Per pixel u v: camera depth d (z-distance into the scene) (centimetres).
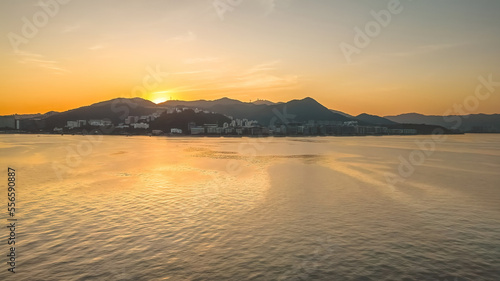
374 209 2886
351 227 2364
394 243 2052
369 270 1686
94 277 1593
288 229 2309
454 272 1669
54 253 1870
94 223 2428
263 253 1888
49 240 2070
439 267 1722
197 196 3422
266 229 2309
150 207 2927
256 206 2980
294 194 3534
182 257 1827
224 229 2300
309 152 10550
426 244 2039
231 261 1778
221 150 11538
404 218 2602
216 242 2052
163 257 1825
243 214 2700
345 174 5203
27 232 2220
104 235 2167
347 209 2883
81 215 2650
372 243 2050
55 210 2809
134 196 3412
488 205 3047
